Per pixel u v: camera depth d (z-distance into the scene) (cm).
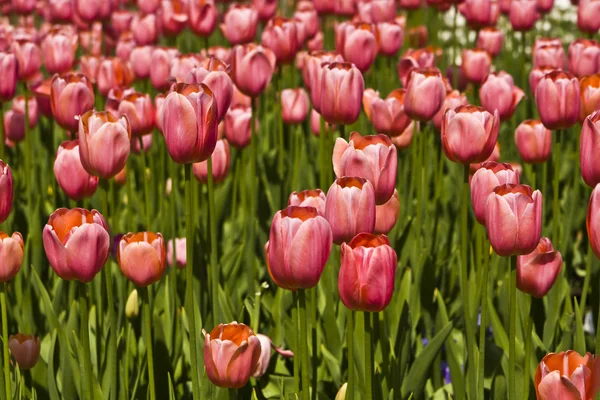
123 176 686
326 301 529
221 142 600
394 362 473
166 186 768
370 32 673
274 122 909
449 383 575
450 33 1535
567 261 694
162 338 497
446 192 776
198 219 655
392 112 600
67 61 772
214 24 810
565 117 550
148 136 734
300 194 431
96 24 1141
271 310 576
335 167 434
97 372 500
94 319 552
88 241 383
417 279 571
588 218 378
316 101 527
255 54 592
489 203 379
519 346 504
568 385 337
